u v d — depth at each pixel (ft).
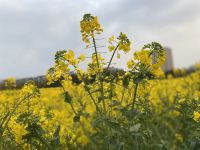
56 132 2.72
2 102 4.54
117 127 2.55
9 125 2.88
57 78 2.85
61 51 2.85
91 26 2.80
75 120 2.69
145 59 2.63
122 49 2.79
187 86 7.33
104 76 2.75
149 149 2.75
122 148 2.67
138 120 2.92
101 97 2.77
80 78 2.81
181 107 3.16
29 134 2.62
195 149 2.71
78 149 3.23
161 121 3.79
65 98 2.68
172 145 3.35
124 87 2.69
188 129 3.20
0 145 2.60
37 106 3.37
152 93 5.55
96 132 3.22
